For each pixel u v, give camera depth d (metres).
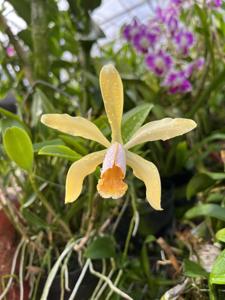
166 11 0.30
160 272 0.24
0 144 0.22
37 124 0.23
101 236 0.22
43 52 0.27
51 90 0.27
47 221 0.23
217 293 0.18
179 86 0.29
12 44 0.27
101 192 0.16
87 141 0.20
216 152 0.30
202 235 0.23
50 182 0.22
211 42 0.28
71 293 0.21
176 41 0.29
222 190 0.26
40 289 0.22
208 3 0.26
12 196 0.25
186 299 0.19
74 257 0.23
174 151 0.28
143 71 0.35
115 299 0.21
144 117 0.18
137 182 0.26
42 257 0.22
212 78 0.29
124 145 0.16
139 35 0.30
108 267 0.22
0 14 0.26
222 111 0.36
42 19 0.26
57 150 0.18
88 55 0.30
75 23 0.30
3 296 0.21
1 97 0.29
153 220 0.26
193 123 0.15
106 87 0.16
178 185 0.30
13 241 0.23
